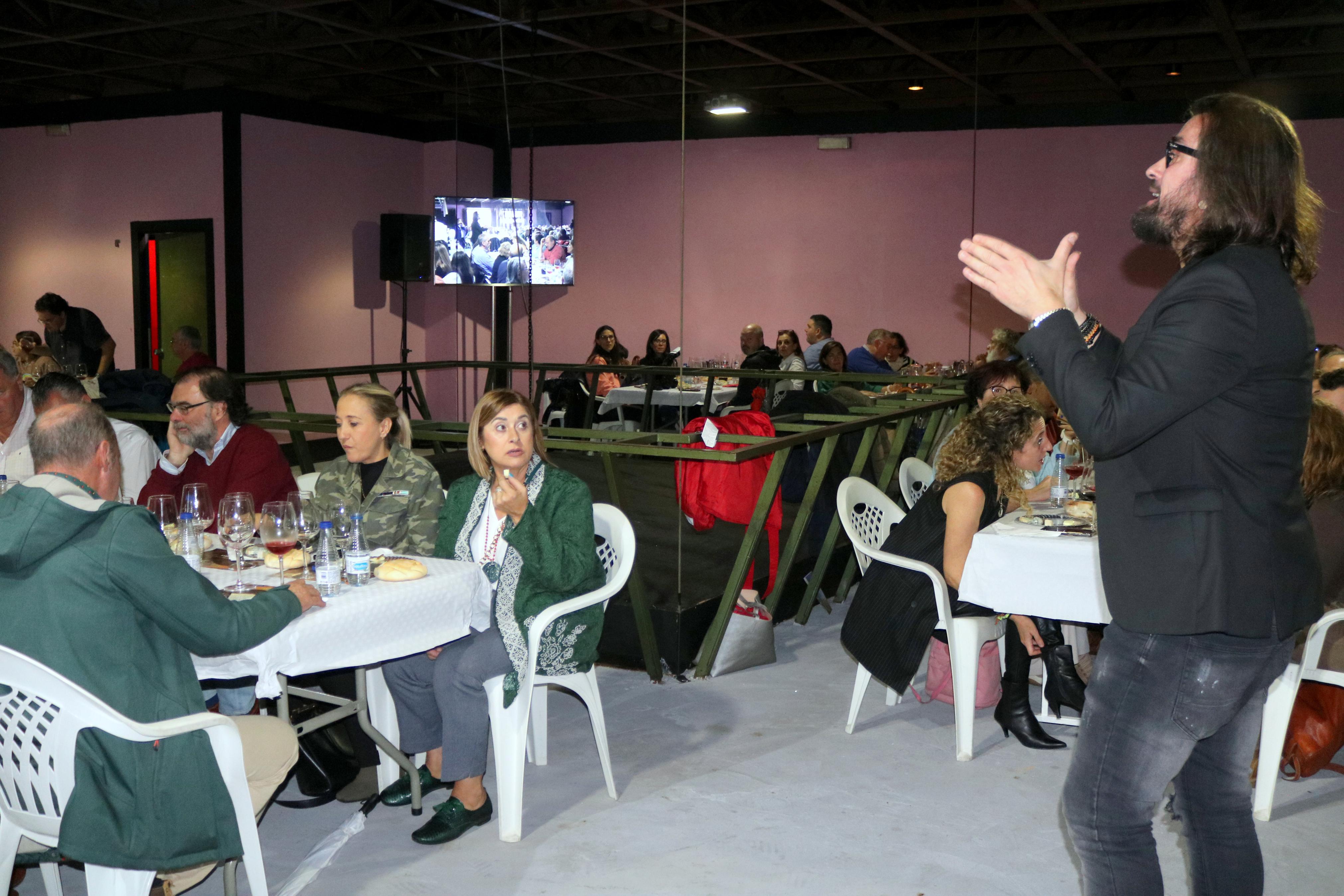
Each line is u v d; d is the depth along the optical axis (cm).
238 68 871
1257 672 148
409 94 970
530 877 245
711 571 439
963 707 312
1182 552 143
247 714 271
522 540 260
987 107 936
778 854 256
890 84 923
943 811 279
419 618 245
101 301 995
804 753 318
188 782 193
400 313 1084
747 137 1031
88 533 189
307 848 260
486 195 1132
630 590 378
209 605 195
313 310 991
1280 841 262
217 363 923
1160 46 762
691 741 328
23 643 188
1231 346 136
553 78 882
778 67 871
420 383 1041
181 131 920
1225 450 141
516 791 261
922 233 977
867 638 330
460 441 430
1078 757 159
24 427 338
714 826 271
